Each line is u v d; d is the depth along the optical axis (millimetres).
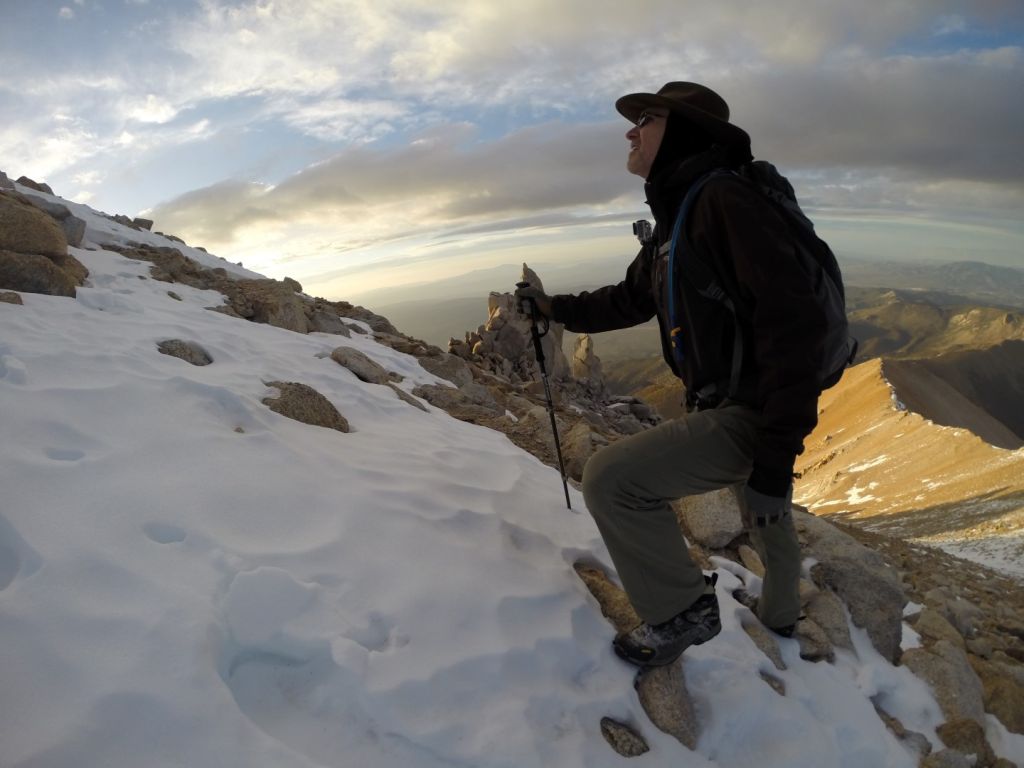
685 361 2848
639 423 17625
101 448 2996
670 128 2740
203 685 1962
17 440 2834
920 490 74938
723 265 2564
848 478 98000
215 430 3531
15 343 3951
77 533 2383
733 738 3012
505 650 2717
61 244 6848
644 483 2756
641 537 2850
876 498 83000
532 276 21109
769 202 2510
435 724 2244
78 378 3672
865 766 3246
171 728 1822
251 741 1890
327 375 5797
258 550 2670
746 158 2695
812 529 4836
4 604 2002
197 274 10008
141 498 2701
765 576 3629
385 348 9555
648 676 3049
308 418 4391
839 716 3406
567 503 4324
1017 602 6336
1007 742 3857
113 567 2281
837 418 143500
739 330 2625
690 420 2768
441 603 2811
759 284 2404
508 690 2562
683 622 2945
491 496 4051
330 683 2238
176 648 2033
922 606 5031
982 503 55500
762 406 2545
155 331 5379
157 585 2268
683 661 3201
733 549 4715
